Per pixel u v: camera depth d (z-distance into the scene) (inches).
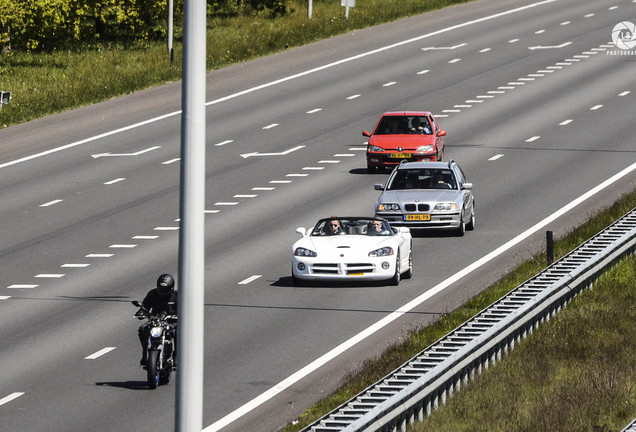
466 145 5610.2
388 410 1791.3
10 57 7829.7
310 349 2529.5
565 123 6043.3
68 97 6599.4
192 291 1291.8
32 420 2034.9
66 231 4062.5
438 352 2151.8
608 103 6520.7
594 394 2090.3
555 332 2573.8
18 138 5821.9
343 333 2667.3
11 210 4436.5
